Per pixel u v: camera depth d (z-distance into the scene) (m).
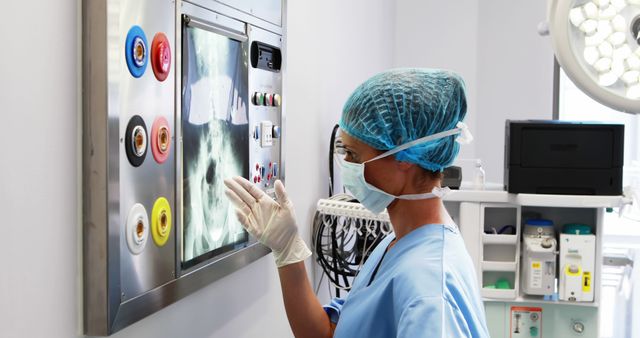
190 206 1.40
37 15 0.98
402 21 4.28
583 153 2.25
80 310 1.09
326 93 2.60
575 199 2.22
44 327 1.01
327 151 2.63
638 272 3.30
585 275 2.27
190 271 1.40
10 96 0.93
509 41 4.09
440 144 1.21
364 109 1.21
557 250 2.35
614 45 1.39
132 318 1.16
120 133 1.11
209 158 1.49
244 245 1.72
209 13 1.47
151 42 1.22
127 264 1.14
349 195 2.35
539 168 2.26
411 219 1.25
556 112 4.01
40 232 1.00
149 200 1.22
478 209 2.33
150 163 1.22
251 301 1.88
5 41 0.92
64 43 1.04
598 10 1.37
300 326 1.41
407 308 1.06
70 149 1.06
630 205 2.24
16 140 0.94
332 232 2.29
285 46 1.97
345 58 2.92
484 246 2.39
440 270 1.10
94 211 1.08
